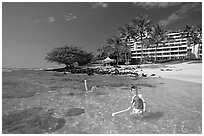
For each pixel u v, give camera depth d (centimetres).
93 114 895
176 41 11450
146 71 3738
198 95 1311
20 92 1455
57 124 766
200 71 3369
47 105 1066
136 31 7169
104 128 726
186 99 1191
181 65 4862
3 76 2889
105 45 9275
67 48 5984
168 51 11738
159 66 4872
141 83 2005
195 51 9969
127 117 845
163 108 983
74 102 1138
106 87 1741
